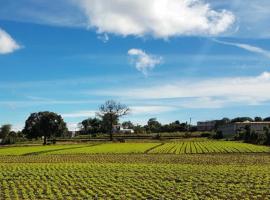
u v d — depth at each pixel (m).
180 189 38.88
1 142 193.88
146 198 35.47
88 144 151.25
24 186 42.22
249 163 63.59
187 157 77.50
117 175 48.88
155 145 130.25
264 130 138.00
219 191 37.62
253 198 34.97
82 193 37.50
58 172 52.25
